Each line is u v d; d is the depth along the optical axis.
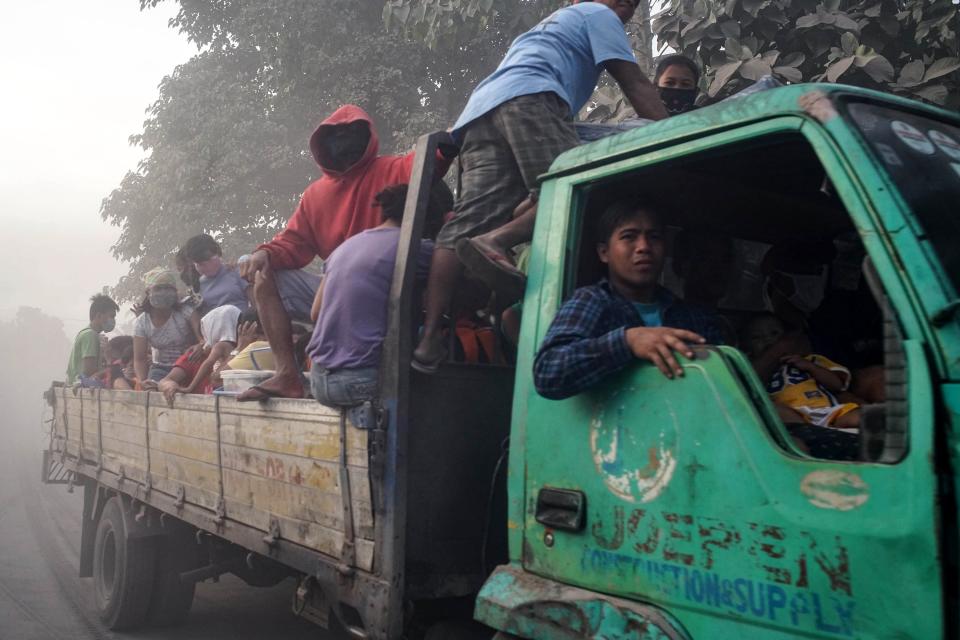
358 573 2.80
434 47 8.81
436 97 17.75
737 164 2.44
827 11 6.32
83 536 7.23
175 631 6.13
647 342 2.00
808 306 3.00
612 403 2.11
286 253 3.89
